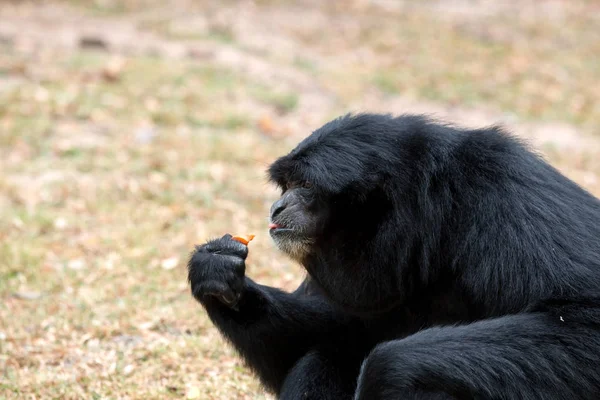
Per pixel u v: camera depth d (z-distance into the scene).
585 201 9.41
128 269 15.23
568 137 25.84
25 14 32.69
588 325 8.41
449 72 31.20
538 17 39.31
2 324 13.28
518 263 8.96
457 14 39.09
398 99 28.22
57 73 25.81
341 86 28.50
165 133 22.30
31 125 21.94
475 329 8.55
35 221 17.19
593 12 40.47
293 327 10.68
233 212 18.28
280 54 31.17
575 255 8.75
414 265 9.62
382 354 8.59
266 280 15.20
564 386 8.34
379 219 9.67
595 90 30.34
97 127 22.47
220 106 24.62
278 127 23.78
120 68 26.53
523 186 9.27
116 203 18.33
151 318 13.52
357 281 9.85
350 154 9.73
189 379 11.76
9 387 11.43
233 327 10.54
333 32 35.06
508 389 8.30
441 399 8.38
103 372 11.88
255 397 11.44
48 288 14.56
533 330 8.45
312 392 10.07
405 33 35.62
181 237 16.78
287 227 9.93
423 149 9.68
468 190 9.43
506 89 29.88
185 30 32.47
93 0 35.53
